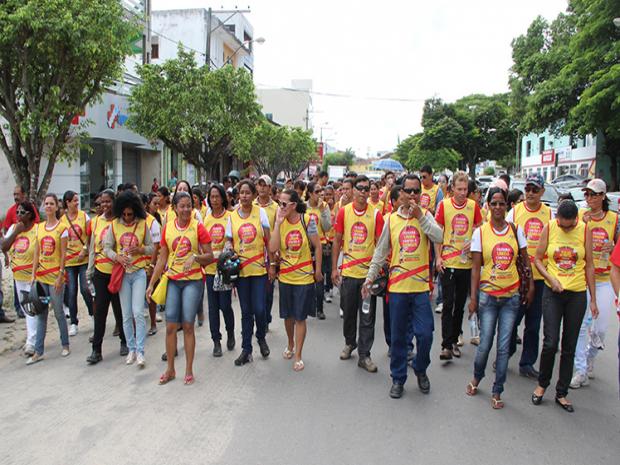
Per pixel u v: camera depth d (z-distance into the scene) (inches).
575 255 188.2
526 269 194.4
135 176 934.4
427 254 201.5
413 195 197.0
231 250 237.1
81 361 243.0
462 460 154.4
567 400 196.9
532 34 1309.1
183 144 745.0
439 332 292.8
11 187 625.3
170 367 217.2
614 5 876.6
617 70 834.2
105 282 238.7
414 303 201.9
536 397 195.6
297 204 233.5
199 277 216.8
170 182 933.2
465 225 243.4
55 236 247.1
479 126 1754.4
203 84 698.8
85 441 165.5
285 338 281.7
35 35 374.3
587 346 215.6
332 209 379.6
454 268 241.1
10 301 347.3
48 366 236.2
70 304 285.1
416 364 204.5
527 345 225.6
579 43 963.3
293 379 219.6
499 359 191.3
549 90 1043.9
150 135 708.0
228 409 189.0
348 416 183.6
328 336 285.9
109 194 243.1
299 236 232.4
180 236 213.5
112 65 433.1
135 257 237.6
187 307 213.3
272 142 1266.0
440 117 1738.4
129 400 197.3
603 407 194.1
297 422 178.5
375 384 214.4
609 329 296.8
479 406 193.6
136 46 814.5
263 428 174.1
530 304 215.6
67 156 473.4
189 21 1226.0
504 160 2228.1
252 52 1731.1
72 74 419.2
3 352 256.2
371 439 166.9
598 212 217.0
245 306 238.5
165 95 686.5
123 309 238.4
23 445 163.2
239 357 238.4
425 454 157.6
